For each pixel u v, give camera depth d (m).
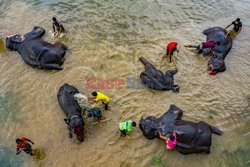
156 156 9.59
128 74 12.29
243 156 9.60
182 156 9.56
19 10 16.05
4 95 11.65
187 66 12.59
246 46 13.59
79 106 10.67
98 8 15.97
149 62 12.74
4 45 13.88
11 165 9.52
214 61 12.30
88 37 14.12
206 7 16.19
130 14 15.54
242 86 11.81
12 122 10.70
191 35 14.21
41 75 12.36
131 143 9.93
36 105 11.22
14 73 12.52
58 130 10.35
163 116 10.34
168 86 11.55
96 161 9.47
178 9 15.98
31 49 12.70
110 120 10.59
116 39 14.00
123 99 11.30
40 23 15.03
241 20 15.22
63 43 13.75
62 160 9.52
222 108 10.97
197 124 9.91
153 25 14.83
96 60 12.91
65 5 16.27
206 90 11.62
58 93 11.31
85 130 10.29
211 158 9.52
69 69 12.55
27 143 9.29
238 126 10.38
